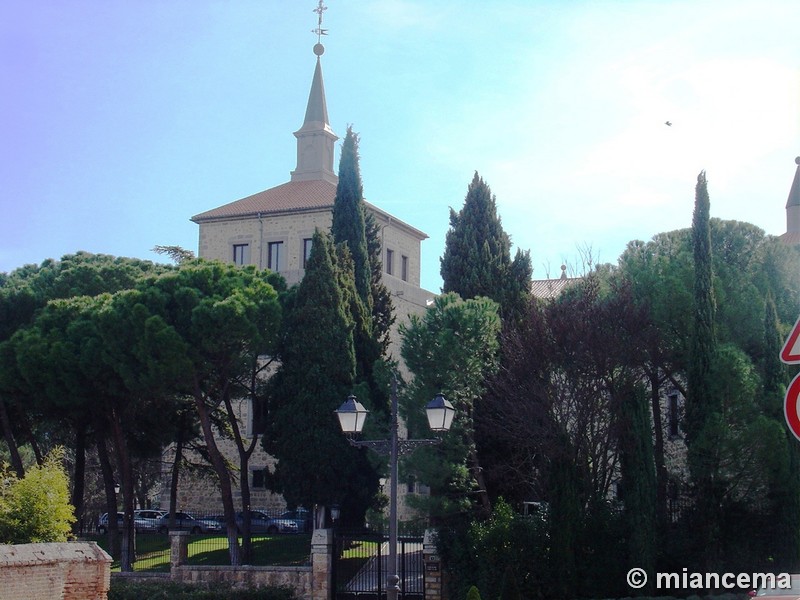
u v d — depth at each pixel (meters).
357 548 32.84
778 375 26.75
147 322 31.28
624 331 28.62
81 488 38.22
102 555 18.59
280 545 36.31
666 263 31.62
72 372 34.53
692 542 26.38
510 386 28.89
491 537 26.22
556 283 48.00
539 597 25.66
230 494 33.25
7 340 37.34
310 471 31.98
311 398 32.56
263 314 33.06
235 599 28.16
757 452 25.53
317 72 59.88
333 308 33.91
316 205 52.12
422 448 28.00
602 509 26.95
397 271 54.81
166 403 37.56
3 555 16.86
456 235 36.84
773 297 31.19
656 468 30.23
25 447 54.53
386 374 30.89
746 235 33.12
